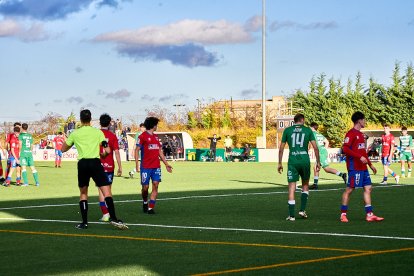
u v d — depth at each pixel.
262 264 9.16
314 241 11.19
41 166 43.72
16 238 11.83
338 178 30.06
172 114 64.81
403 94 57.47
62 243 11.22
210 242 11.20
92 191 23.34
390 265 8.98
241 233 12.27
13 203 18.73
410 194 21.11
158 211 16.44
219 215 15.45
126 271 8.79
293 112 61.97
